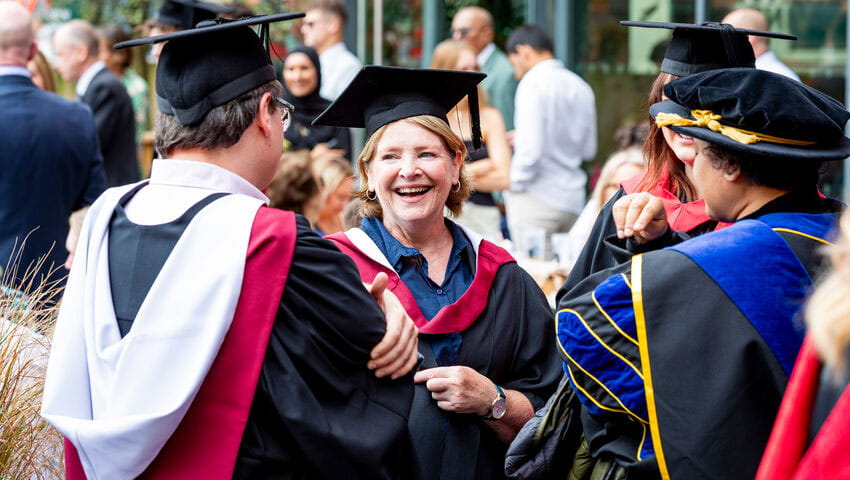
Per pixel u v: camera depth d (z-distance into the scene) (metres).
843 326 1.39
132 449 2.06
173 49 2.29
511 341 2.84
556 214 6.85
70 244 4.29
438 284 2.89
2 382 2.62
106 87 6.92
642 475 2.16
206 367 2.09
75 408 2.19
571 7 8.91
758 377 2.02
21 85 5.14
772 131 2.13
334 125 3.01
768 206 2.19
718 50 2.86
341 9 7.97
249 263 2.16
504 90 7.96
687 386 2.05
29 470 2.62
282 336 2.18
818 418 1.58
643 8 8.40
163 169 2.29
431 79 2.82
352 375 2.28
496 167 6.68
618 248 2.48
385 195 2.85
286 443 2.18
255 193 2.32
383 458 2.24
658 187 2.89
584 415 2.35
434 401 2.71
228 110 2.28
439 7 9.66
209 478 2.11
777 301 2.04
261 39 2.46
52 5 12.28
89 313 2.20
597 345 2.16
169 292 2.12
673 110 2.36
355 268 2.32
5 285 3.54
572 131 6.82
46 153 5.10
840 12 6.93
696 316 2.07
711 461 2.02
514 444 2.54
